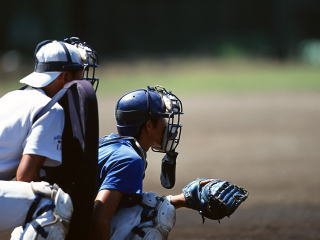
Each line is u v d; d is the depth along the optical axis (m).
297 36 164.38
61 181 14.55
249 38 160.62
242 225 23.94
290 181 33.19
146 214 14.82
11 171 14.56
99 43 164.00
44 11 159.12
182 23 169.00
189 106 73.44
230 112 67.12
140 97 15.45
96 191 14.58
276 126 56.00
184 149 44.44
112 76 111.25
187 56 151.38
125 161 14.50
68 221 13.61
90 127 13.98
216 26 169.88
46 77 14.88
